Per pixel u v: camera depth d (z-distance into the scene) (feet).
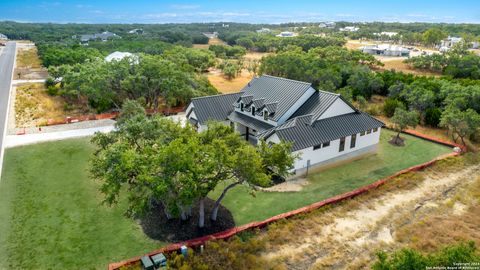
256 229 87.97
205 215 94.79
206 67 358.84
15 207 97.35
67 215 94.27
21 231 87.25
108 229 88.69
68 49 372.99
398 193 108.99
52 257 78.69
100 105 190.49
